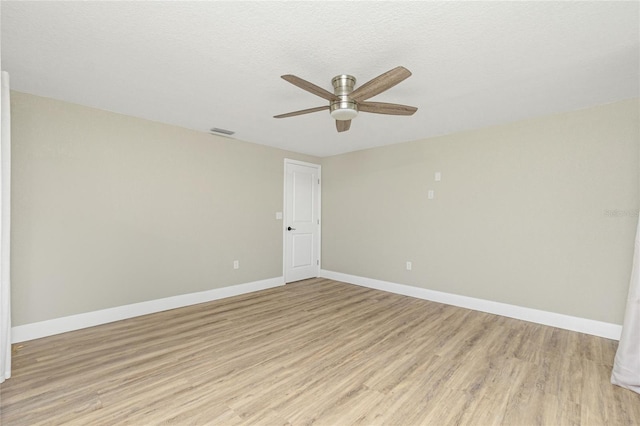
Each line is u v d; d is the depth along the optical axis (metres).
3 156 2.00
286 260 4.75
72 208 2.80
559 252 2.93
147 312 3.26
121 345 2.48
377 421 1.58
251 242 4.27
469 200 3.52
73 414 1.62
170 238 3.46
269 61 2.00
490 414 1.64
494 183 3.34
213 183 3.85
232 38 1.74
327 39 1.74
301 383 1.93
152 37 1.74
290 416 1.62
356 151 4.73
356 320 3.10
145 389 1.85
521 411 1.67
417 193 3.99
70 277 2.78
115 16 1.54
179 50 1.87
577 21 1.56
